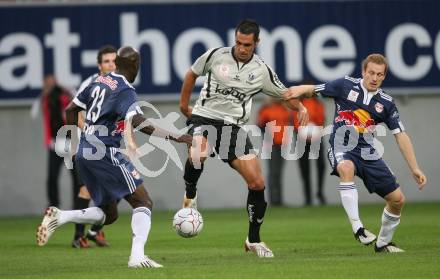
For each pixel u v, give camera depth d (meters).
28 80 68.69
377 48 70.44
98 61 40.28
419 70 70.69
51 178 63.72
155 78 69.00
